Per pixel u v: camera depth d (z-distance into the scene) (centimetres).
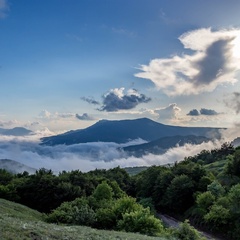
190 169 12975
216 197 9206
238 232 6925
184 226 4278
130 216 5041
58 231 2541
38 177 11844
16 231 2061
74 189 11438
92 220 5525
